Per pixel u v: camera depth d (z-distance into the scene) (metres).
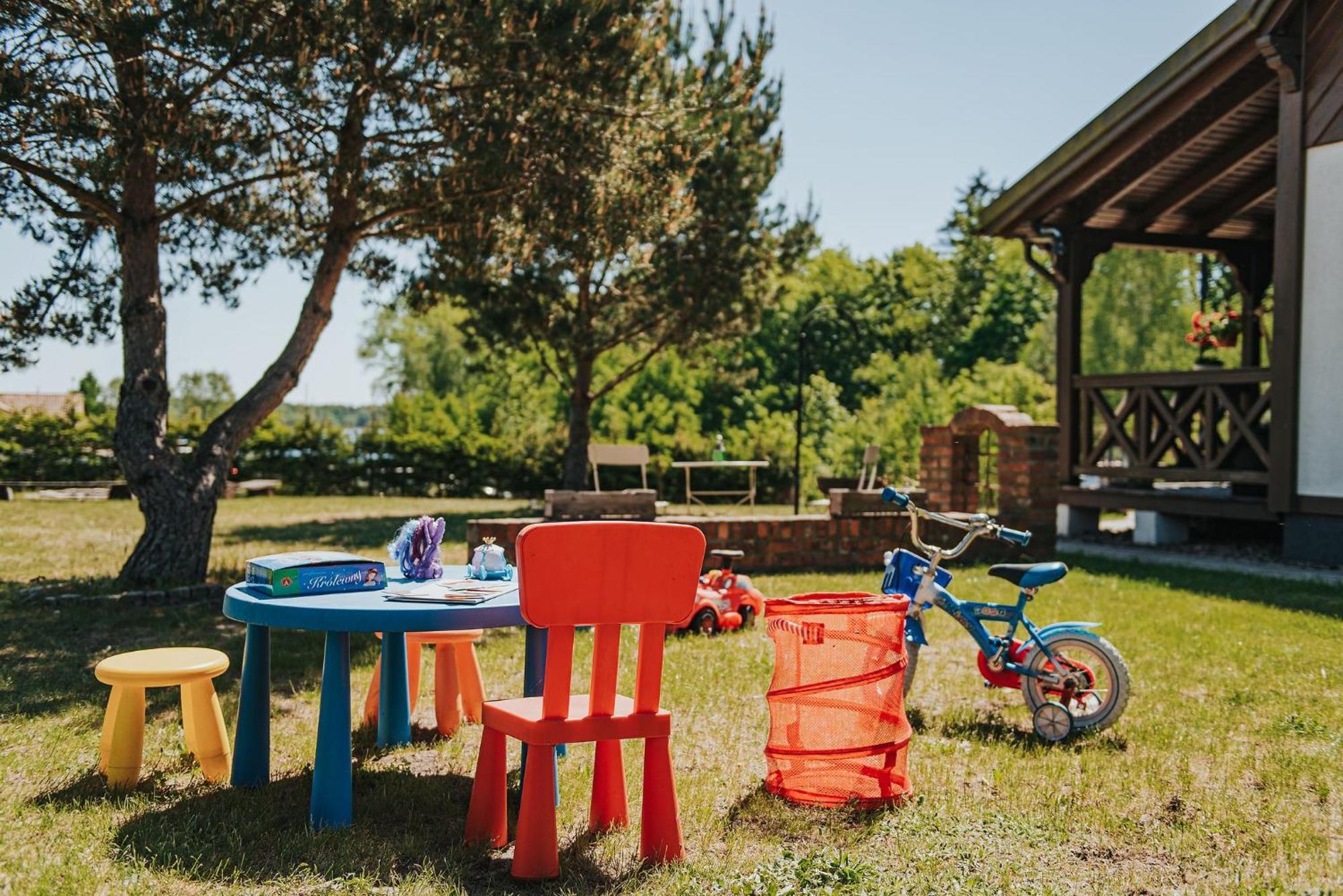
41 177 7.88
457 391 47.25
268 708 4.00
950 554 5.04
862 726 3.88
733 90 9.59
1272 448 10.51
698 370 29.69
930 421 21.64
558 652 3.24
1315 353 10.17
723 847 3.44
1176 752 4.48
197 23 6.99
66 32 7.02
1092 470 13.30
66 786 3.90
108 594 7.81
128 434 8.34
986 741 4.67
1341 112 9.90
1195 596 8.29
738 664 5.99
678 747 4.47
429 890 3.01
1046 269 14.02
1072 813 3.72
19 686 5.41
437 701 4.80
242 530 13.93
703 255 15.00
